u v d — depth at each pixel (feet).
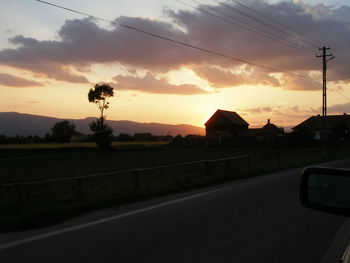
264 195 38.52
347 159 112.06
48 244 20.27
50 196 37.65
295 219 26.94
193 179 49.55
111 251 18.95
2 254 18.58
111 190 39.55
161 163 104.88
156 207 31.58
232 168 67.72
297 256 18.45
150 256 18.21
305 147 189.47
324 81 125.70
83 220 26.81
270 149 185.88
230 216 27.81
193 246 19.93
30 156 162.91
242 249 19.51
